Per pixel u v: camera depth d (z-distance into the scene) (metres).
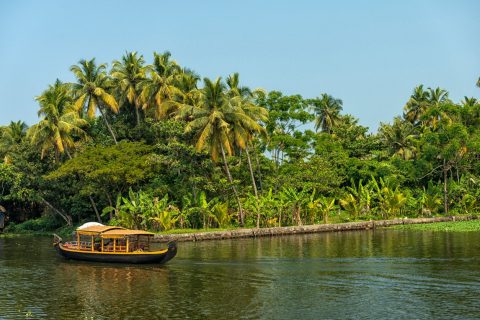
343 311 24.58
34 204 81.88
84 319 24.16
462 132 71.38
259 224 62.22
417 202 72.25
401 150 87.88
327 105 99.19
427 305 25.20
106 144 68.50
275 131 73.94
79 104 66.94
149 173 61.09
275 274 32.59
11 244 54.94
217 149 58.19
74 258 39.88
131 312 25.09
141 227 57.88
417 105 95.44
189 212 58.78
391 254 39.53
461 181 75.69
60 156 71.31
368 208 69.69
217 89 57.84
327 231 60.62
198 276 32.62
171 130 61.31
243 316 24.14
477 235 52.09
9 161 75.06
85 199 69.25
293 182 67.62
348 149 85.31
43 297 28.14
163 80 67.19
